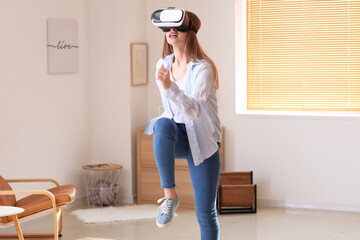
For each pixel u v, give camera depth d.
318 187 6.05
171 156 2.70
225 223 5.45
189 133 2.80
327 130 5.98
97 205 6.25
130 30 6.36
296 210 5.99
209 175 2.95
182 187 6.16
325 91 6.11
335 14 5.99
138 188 6.39
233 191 5.83
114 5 6.37
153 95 6.68
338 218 5.64
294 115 6.07
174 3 6.45
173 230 5.24
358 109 6.02
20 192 4.28
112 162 6.54
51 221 5.60
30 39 5.55
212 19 6.30
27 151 5.58
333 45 6.03
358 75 5.98
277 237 4.96
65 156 6.15
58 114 6.02
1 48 5.21
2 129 5.25
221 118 6.36
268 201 6.22
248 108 6.41
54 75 5.93
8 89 5.31
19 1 5.40
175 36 2.78
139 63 6.49
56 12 5.92
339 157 5.96
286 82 6.24
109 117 6.51
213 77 2.76
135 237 5.01
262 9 6.24
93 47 6.50
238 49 6.27
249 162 6.29
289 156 6.13
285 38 6.18
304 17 6.09
